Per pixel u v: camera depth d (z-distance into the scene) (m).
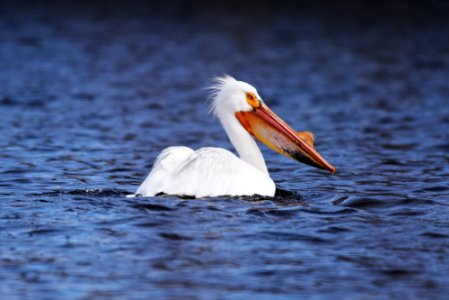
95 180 15.27
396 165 17.27
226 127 14.02
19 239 10.46
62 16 56.12
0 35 46.06
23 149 18.44
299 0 65.69
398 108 25.83
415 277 9.37
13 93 27.45
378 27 51.72
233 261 9.76
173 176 12.35
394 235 10.98
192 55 40.31
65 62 36.69
